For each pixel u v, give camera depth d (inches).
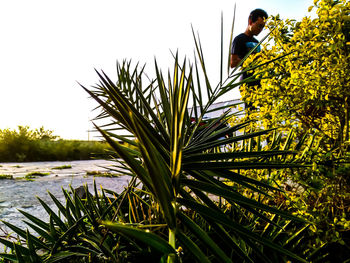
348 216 40.8
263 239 18.4
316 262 36.1
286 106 51.4
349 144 41.2
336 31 40.0
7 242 39.4
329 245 38.2
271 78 51.6
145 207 48.3
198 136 30.7
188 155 24.1
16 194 108.0
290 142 47.0
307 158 39.2
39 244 38.4
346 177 38.4
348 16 38.9
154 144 21.9
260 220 44.9
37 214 79.3
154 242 13.7
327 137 47.8
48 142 409.7
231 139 26.2
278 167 23.6
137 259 33.2
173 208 16.3
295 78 45.0
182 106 17.9
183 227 40.7
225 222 18.3
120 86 49.0
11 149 362.9
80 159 404.5
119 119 22.6
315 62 46.3
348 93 41.0
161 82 28.9
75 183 138.8
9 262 38.6
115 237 38.4
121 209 47.3
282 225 39.9
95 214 40.2
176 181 17.1
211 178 24.5
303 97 48.0
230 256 34.8
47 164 293.1
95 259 36.0
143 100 28.7
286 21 51.3
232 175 24.8
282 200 45.0
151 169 14.7
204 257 14.9
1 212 80.8
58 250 36.9
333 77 42.5
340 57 41.7
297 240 37.0
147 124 23.6
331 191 36.9
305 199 38.8
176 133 16.7
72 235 37.2
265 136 54.8
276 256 34.6
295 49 45.4
